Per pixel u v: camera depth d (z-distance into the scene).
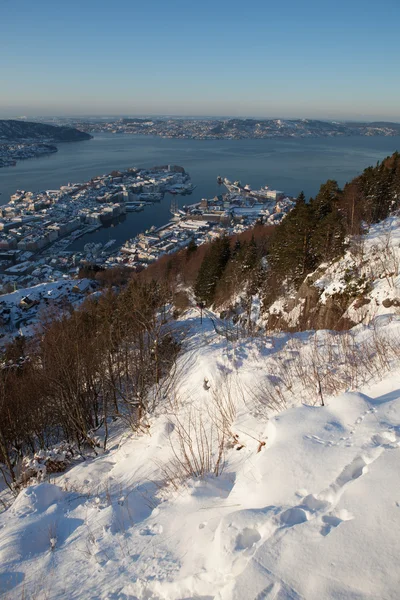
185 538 3.54
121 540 3.99
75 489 6.53
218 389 7.57
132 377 12.62
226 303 25.41
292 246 22.81
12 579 3.83
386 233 18.64
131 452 7.65
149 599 2.92
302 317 16.23
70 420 10.30
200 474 4.86
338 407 4.25
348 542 2.35
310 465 3.35
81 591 3.33
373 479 2.79
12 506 5.68
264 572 2.30
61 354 11.16
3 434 10.20
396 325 7.67
